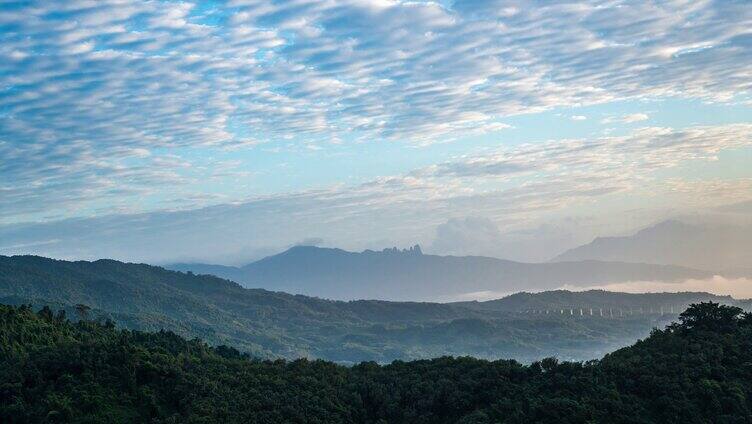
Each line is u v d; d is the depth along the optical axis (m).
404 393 113.75
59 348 119.12
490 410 103.19
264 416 103.88
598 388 100.44
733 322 117.38
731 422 91.81
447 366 123.62
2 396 104.69
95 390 105.81
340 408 109.00
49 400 102.06
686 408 93.75
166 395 108.56
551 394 102.44
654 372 102.00
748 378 99.75
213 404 105.94
